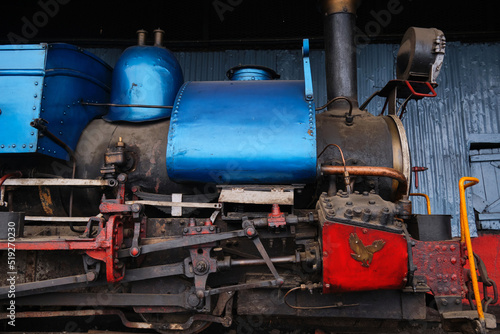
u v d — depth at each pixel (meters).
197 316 2.96
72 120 3.36
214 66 7.12
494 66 6.65
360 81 6.86
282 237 2.87
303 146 2.86
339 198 2.68
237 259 2.96
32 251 3.10
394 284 2.56
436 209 6.36
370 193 2.91
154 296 2.93
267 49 7.14
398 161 3.08
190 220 2.91
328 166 2.88
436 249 2.75
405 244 2.53
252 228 2.71
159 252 3.09
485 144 6.57
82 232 3.30
